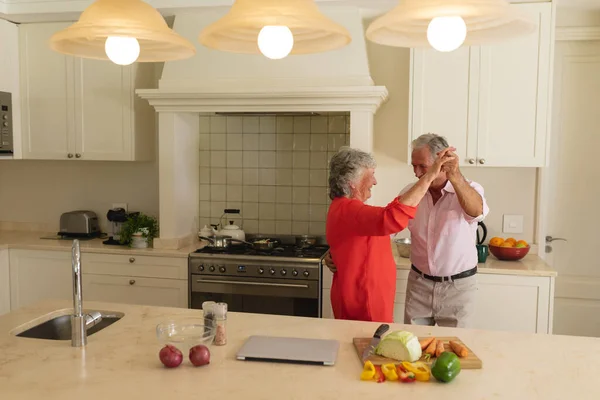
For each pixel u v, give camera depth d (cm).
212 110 373
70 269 393
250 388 162
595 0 356
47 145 415
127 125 400
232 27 173
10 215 462
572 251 397
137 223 395
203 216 433
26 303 404
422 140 277
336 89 345
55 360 183
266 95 355
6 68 405
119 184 441
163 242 388
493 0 153
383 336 200
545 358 185
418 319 301
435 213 289
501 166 348
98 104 404
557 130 391
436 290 291
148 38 174
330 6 361
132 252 378
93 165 443
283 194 420
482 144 348
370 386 164
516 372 174
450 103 349
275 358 181
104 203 444
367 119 354
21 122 418
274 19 158
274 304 368
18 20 406
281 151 418
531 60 340
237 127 422
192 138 416
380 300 247
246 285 360
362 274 245
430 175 210
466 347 190
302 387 163
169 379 168
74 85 407
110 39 182
